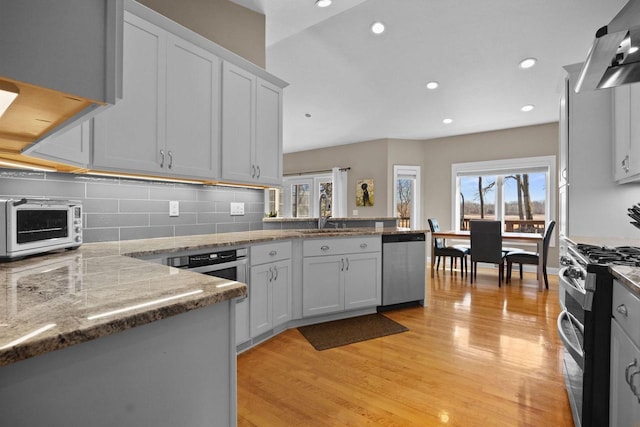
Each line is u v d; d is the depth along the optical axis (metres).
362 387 1.92
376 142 6.84
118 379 0.69
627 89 2.17
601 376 1.26
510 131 5.89
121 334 0.69
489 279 4.98
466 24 3.28
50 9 0.51
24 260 1.37
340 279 3.08
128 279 1.00
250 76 2.70
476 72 4.11
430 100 4.89
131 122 1.94
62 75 0.51
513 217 5.93
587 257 1.56
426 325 2.98
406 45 3.68
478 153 6.22
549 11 3.01
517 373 2.09
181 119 2.19
